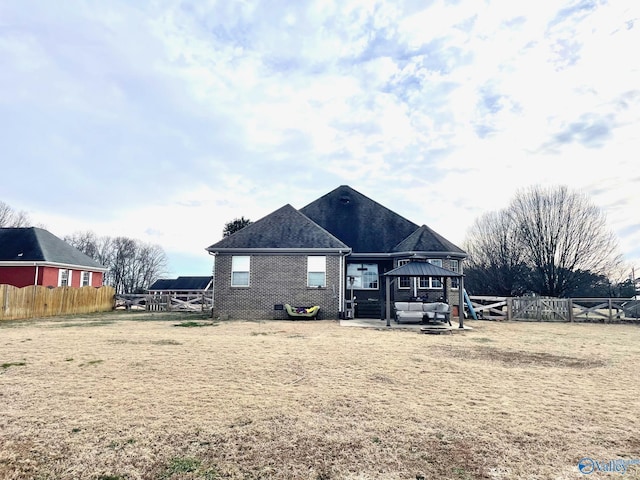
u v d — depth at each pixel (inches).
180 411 210.2
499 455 161.2
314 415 206.2
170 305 1066.1
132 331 550.9
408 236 956.0
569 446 170.2
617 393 254.1
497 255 1731.1
